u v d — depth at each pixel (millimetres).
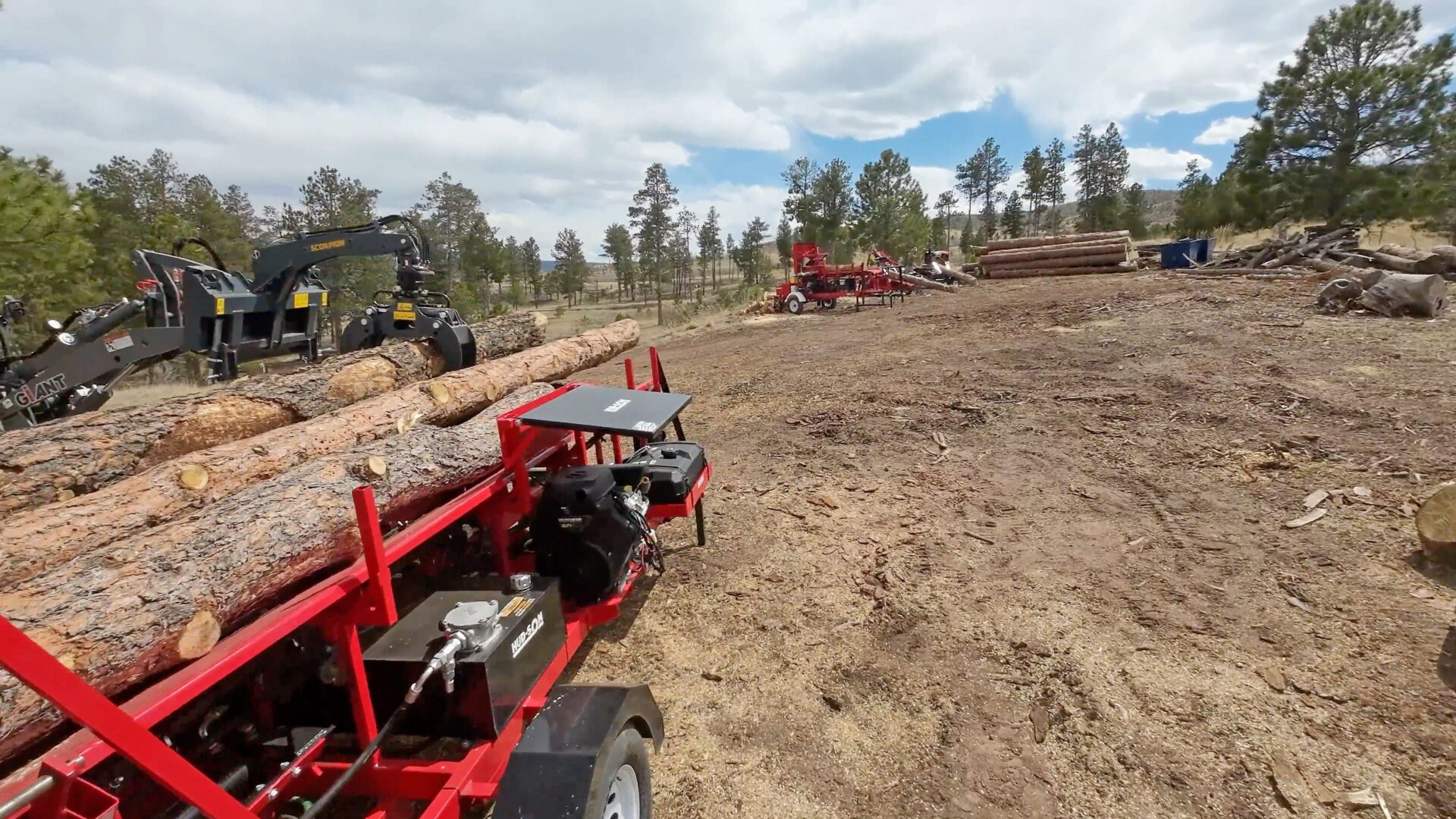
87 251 12867
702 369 12047
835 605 4316
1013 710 3322
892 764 3061
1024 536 5004
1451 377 7160
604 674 3797
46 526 2572
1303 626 3727
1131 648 3680
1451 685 3201
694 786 3000
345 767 2443
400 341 5902
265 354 7352
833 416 8211
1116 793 2816
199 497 3033
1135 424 6902
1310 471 5512
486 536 3797
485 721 2477
